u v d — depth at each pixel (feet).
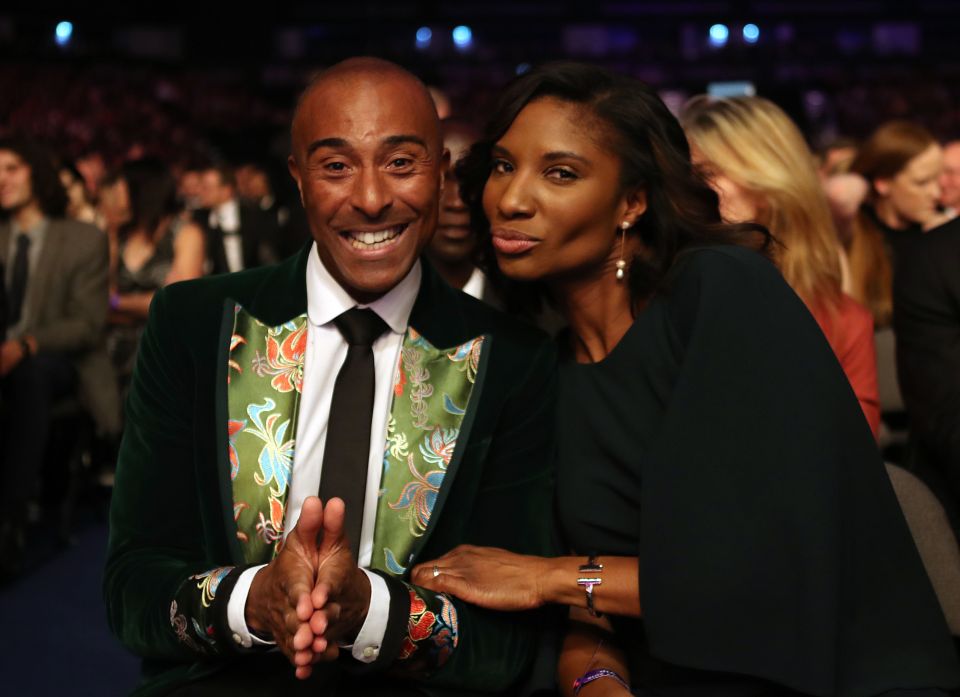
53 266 13.30
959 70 80.07
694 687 5.09
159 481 5.08
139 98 65.00
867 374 7.44
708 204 5.51
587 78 5.24
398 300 5.19
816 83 80.33
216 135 26.43
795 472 4.78
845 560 4.87
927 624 4.96
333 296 5.14
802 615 4.73
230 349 5.07
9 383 12.25
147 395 5.13
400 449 5.08
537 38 88.43
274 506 4.93
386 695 4.91
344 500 4.96
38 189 13.33
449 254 7.29
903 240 12.01
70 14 77.97
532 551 5.34
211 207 19.61
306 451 5.07
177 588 4.76
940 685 4.88
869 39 87.10
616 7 86.63
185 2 80.12
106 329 13.96
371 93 4.82
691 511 4.84
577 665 5.25
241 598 4.53
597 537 5.36
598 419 5.35
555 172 5.18
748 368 4.91
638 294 5.40
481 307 5.51
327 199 4.85
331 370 5.16
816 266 7.34
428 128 4.91
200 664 4.85
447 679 4.90
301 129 4.91
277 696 4.79
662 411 5.20
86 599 11.61
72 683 9.37
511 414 5.33
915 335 7.23
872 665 4.87
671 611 4.81
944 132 72.08
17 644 10.29
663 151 5.29
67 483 14.14
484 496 5.31
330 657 4.44
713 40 87.15
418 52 84.99
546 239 5.19
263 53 81.66
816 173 7.45
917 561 5.01
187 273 16.21
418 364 5.20
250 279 5.28
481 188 5.68
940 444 7.07
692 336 5.00
